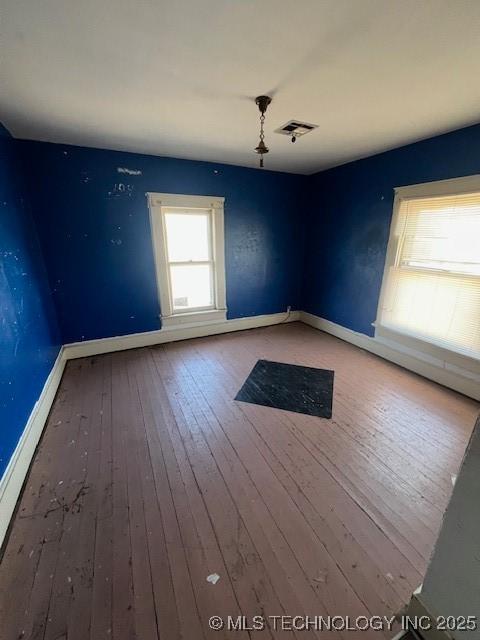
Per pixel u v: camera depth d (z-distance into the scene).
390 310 3.13
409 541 1.30
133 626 1.01
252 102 1.87
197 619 1.03
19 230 2.27
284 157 3.20
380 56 1.39
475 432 0.76
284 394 2.52
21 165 2.54
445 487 1.58
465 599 0.84
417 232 2.74
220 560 1.22
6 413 1.56
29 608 1.06
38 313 2.40
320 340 3.82
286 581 1.15
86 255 3.04
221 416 2.22
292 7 1.09
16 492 1.50
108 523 1.38
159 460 1.78
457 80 1.60
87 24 1.17
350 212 3.48
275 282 4.33
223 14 1.12
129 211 3.13
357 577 1.16
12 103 1.85
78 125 2.23
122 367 3.02
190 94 1.76
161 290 3.50
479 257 2.31
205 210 3.57
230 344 3.67
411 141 2.63
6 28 1.17
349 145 2.74
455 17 1.13
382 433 2.02
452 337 2.58
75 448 1.88
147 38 1.26
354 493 1.54
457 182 2.33
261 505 1.48
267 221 3.98
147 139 2.58
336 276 3.84
